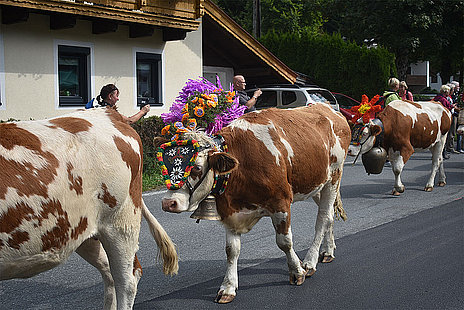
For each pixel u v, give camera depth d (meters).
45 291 5.12
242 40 16.16
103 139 3.74
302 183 5.22
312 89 18.20
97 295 5.03
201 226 7.69
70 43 11.74
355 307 4.76
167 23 12.62
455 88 16.67
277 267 5.88
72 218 3.47
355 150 9.02
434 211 8.70
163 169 4.45
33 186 3.25
